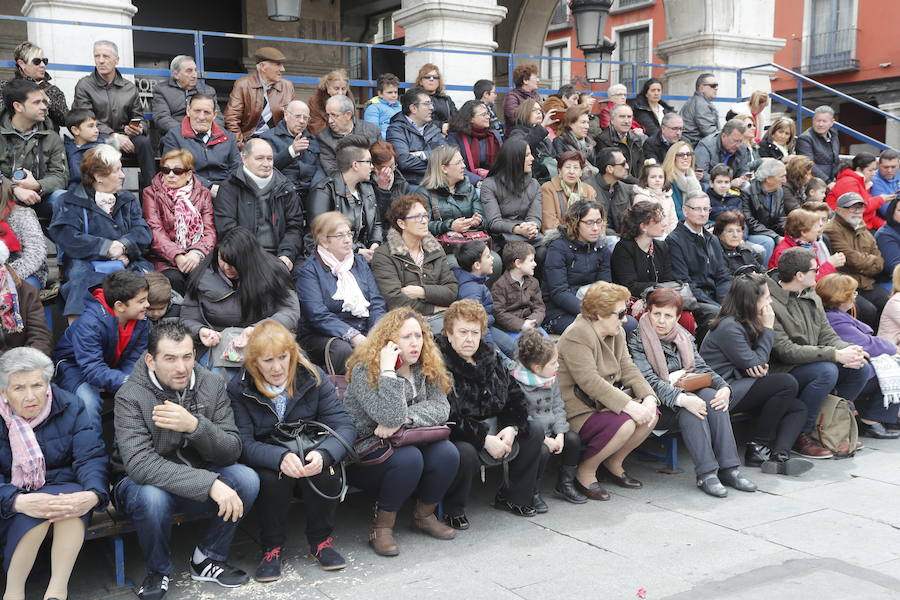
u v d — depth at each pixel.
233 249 4.26
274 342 3.55
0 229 4.49
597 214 5.65
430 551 3.84
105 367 3.86
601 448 4.52
